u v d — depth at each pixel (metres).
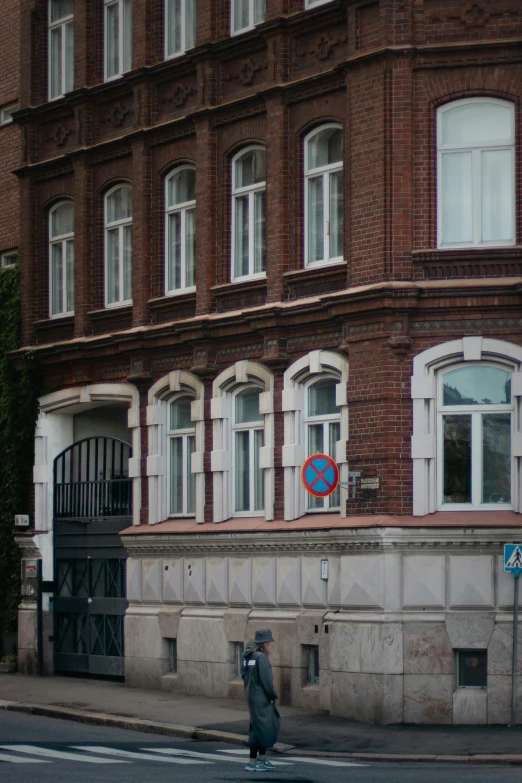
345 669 26.30
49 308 35.66
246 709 27.62
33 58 36.03
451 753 22.47
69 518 34.75
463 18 26.55
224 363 30.59
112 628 33.34
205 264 30.92
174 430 32.19
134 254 32.88
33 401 35.31
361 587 26.11
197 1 31.44
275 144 29.33
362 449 26.77
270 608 28.62
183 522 31.45
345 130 27.78
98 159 34.09
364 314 26.75
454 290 26.12
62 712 27.59
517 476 25.91
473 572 25.62
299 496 28.64
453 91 26.55
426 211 26.55
